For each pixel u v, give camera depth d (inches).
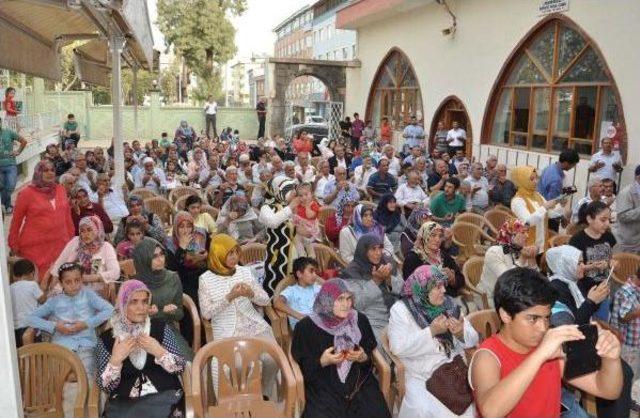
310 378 137.6
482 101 554.3
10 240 214.7
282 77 842.8
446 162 421.4
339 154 512.7
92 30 355.6
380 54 772.6
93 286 186.4
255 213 276.5
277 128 852.0
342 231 234.8
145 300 134.0
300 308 179.0
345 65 850.8
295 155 594.6
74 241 191.9
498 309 89.7
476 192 354.0
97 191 305.4
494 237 292.4
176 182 424.5
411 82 705.0
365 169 422.0
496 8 526.9
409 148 616.7
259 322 173.5
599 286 141.6
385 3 671.1
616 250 253.8
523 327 86.0
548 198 274.1
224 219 266.1
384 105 780.6
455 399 134.0
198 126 1063.0
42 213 212.8
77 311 160.1
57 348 134.7
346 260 232.5
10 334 63.9
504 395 81.0
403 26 705.6
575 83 443.2
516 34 501.4
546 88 477.1
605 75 415.5
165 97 1957.4
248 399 138.6
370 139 722.8
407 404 139.2
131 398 132.0
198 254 198.1
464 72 582.6
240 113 1047.0
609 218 174.6
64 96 1032.8
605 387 92.0
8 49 251.8
